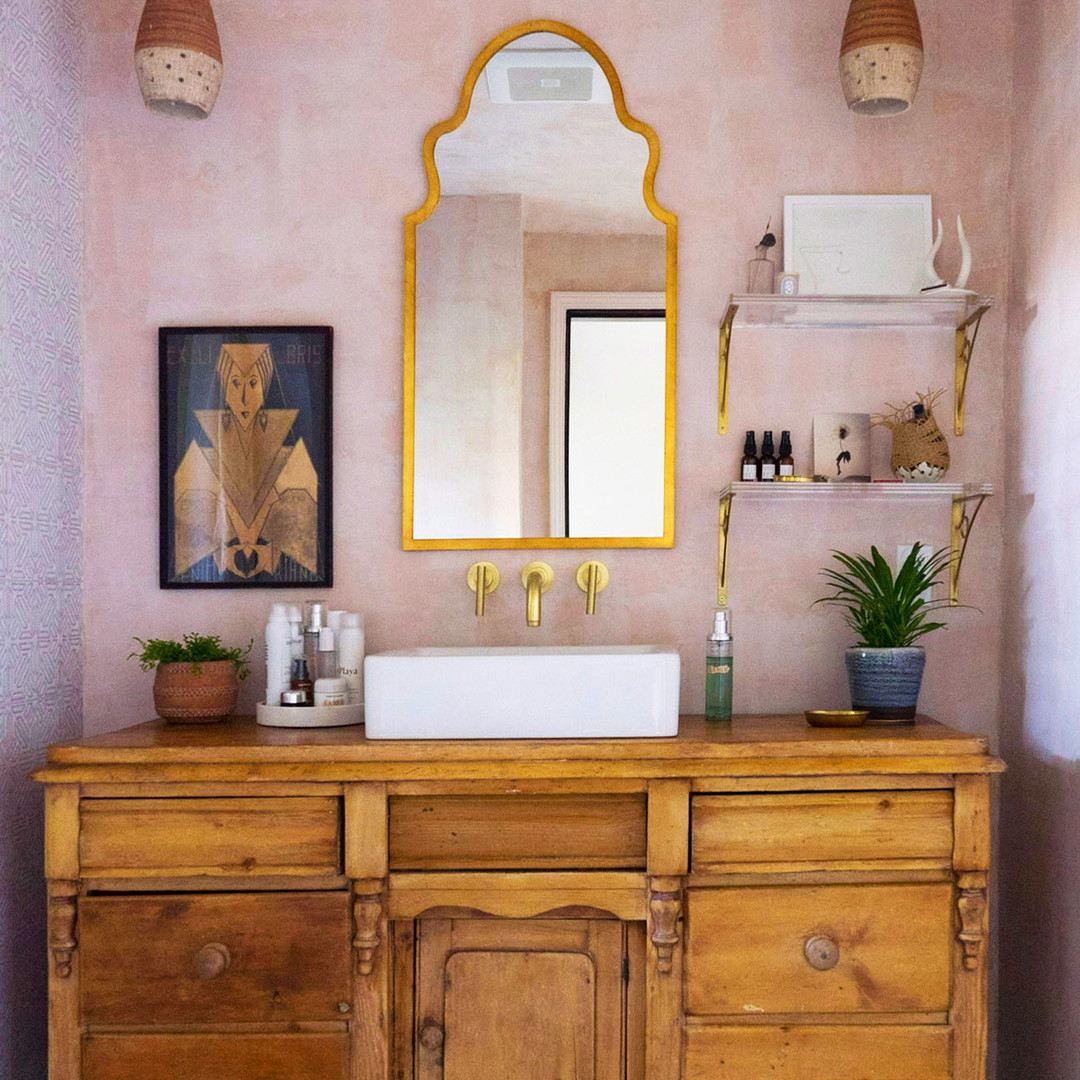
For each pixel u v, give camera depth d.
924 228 2.27
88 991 1.78
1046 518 2.06
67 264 2.22
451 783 1.79
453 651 2.14
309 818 1.78
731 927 1.79
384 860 1.78
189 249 2.29
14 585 1.99
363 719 2.06
